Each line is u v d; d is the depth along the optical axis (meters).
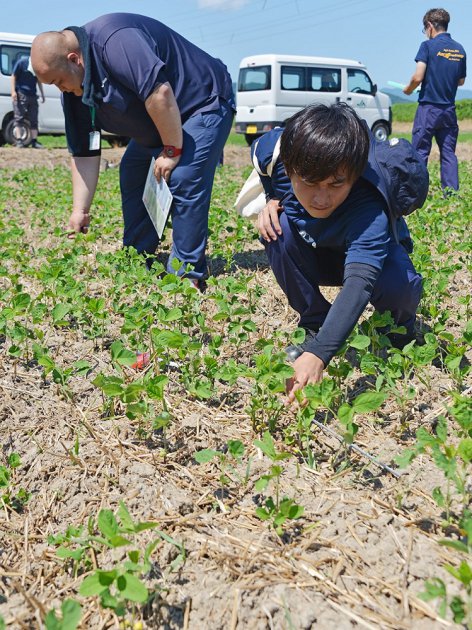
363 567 1.91
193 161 4.00
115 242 5.82
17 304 3.30
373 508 2.13
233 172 12.47
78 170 4.47
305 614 1.74
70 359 3.25
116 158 14.66
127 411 2.46
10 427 2.68
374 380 2.93
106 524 1.79
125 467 2.39
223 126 4.12
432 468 2.31
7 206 7.99
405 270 2.87
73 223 4.54
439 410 2.71
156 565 1.95
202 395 2.62
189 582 1.89
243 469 2.37
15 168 13.23
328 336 2.40
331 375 2.64
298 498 2.20
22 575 2.00
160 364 3.07
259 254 5.34
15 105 15.55
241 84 18.94
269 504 2.04
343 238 2.76
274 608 1.76
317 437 2.53
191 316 3.44
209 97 4.07
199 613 1.80
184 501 2.20
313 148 2.33
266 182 3.17
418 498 2.18
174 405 2.76
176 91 3.99
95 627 1.80
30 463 2.48
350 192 2.65
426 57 7.88
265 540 2.02
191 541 2.03
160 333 2.88
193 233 4.14
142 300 3.92
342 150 2.32
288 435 2.48
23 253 5.04
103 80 3.80
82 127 4.32
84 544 2.00
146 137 4.11
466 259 4.80
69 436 2.61
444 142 8.22
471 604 1.62
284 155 2.46
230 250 4.84
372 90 19.06
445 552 1.94
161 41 3.92
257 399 2.70
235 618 1.76
